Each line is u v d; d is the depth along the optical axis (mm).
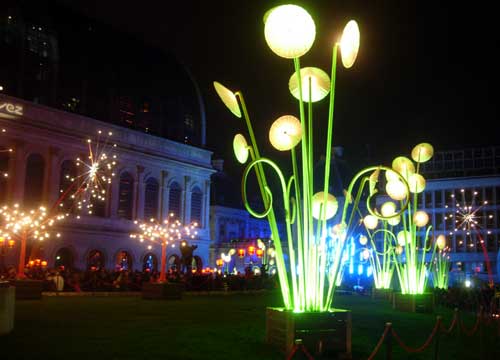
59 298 30188
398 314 24203
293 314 12062
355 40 11484
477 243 68562
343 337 12305
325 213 12836
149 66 62375
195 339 14234
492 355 14188
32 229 43406
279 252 13188
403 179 12703
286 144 12508
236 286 42125
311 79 13234
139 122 59750
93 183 53812
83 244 52219
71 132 51781
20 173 47594
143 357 11586
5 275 33531
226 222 79188
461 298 31547
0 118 46469
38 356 11453
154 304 26625
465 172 72062
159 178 61188
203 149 67125
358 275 48125
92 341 13578
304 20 11141
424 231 70438
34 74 49719
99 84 55594
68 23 54031
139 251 57906
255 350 12594
